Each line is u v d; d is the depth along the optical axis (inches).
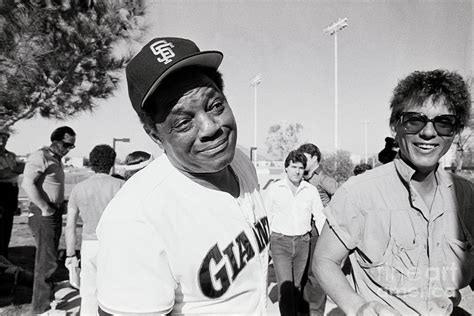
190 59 35.6
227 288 38.5
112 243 34.7
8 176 156.8
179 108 35.9
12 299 126.4
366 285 49.4
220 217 39.0
